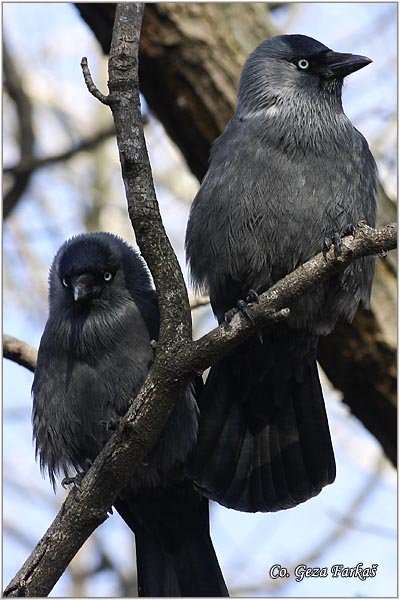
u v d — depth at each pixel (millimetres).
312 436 11367
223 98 12992
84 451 11680
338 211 10859
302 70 11852
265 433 11398
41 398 11625
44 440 11633
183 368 8539
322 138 11070
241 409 11383
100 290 11578
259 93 11688
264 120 11312
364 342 13023
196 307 11969
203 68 12945
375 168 11469
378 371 13102
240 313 8555
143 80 13141
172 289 8797
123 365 11445
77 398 11461
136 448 8766
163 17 12867
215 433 11211
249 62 12133
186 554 11445
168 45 12859
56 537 8969
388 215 13188
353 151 11133
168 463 11211
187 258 11578
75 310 11609
